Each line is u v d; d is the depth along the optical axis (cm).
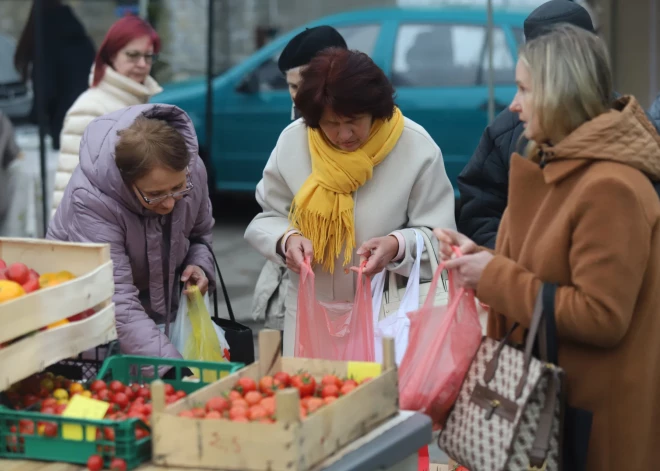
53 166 692
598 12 877
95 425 221
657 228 241
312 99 307
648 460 251
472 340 271
